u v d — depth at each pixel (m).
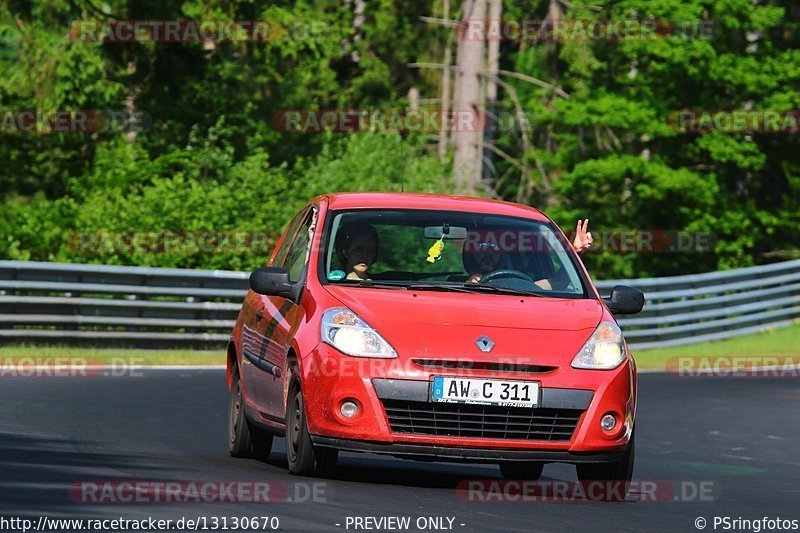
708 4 125.12
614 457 27.52
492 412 26.89
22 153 128.12
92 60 119.25
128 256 86.06
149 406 45.16
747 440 45.44
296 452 28.05
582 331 28.22
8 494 23.70
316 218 31.58
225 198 93.75
